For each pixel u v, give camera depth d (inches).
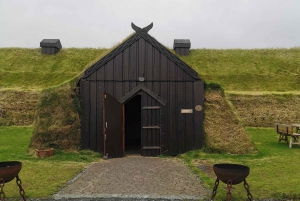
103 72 569.0
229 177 280.8
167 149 563.5
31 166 446.9
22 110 911.0
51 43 1472.7
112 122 541.3
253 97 989.8
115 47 585.9
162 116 565.9
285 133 637.3
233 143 551.2
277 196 311.1
